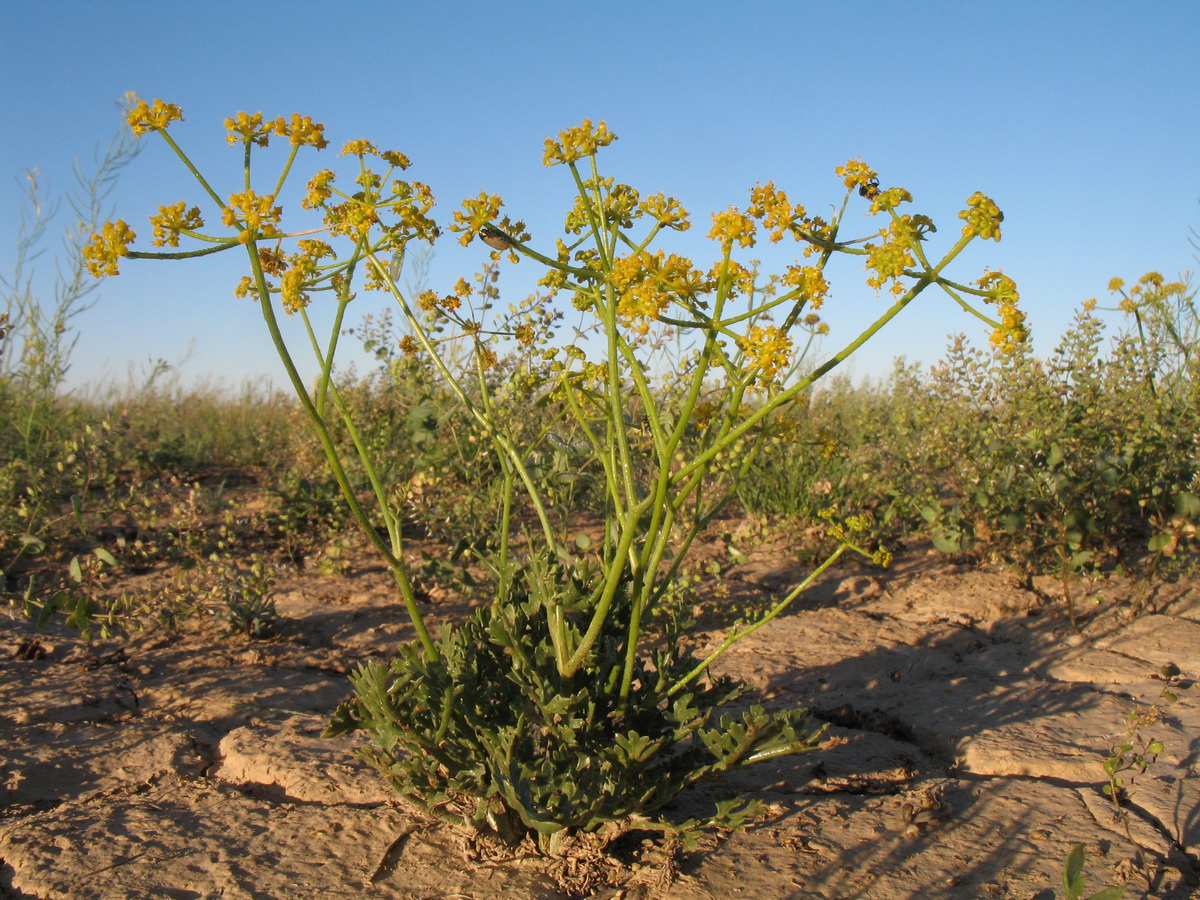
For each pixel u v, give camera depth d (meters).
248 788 2.87
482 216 2.21
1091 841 2.50
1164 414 5.61
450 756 2.39
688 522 5.85
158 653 4.04
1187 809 2.64
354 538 5.95
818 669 3.93
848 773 2.98
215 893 2.23
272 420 10.32
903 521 6.17
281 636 4.32
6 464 6.30
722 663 3.99
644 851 2.46
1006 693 3.61
